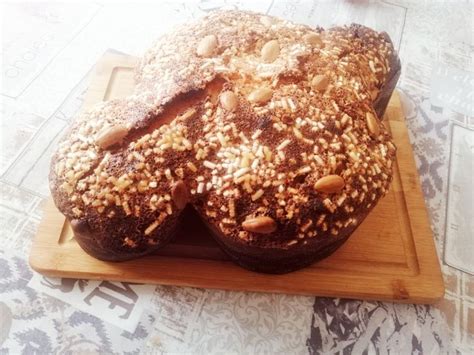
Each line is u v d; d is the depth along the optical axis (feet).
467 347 0.98
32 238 1.05
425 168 1.25
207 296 1.00
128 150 0.91
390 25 1.58
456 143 1.31
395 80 1.22
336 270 1.02
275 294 1.01
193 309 0.98
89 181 0.90
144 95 0.98
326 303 1.01
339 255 1.04
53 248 1.00
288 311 0.99
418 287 1.01
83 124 0.97
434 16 1.63
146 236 0.91
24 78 1.33
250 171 0.88
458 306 1.03
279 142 0.90
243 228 0.88
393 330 0.99
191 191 0.91
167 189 0.90
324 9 1.60
